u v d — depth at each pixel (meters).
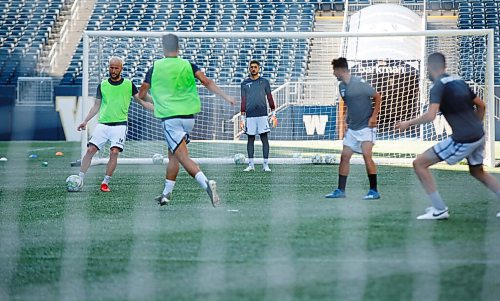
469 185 16.62
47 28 48.56
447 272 8.45
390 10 44.81
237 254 9.42
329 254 9.38
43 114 39.47
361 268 8.67
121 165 23.75
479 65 41.97
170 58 13.37
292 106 37.25
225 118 36.84
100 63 24.84
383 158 24.53
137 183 18.11
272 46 45.09
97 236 10.79
